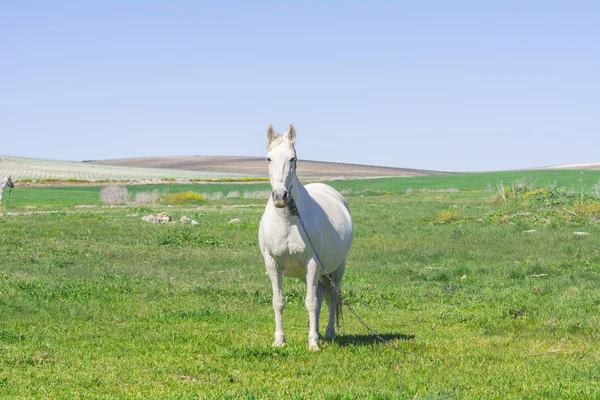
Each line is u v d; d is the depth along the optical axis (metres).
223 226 27.06
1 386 6.64
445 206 41.19
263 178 98.56
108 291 12.98
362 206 42.69
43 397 6.21
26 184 74.62
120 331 9.62
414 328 10.39
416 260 18.62
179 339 9.03
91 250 19.52
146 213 34.62
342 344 8.91
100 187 72.81
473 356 8.22
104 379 6.93
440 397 6.06
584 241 20.83
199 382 6.89
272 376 7.13
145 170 129.50
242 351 8.02
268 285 14.34
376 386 6.73
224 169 140.50
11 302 11.34
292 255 8.17
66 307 11.32
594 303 11.88
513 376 7.16
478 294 13.35
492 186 78.62
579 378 7.03
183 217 28.92
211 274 16.17
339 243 9.03
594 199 30.31
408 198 54.97
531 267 15.96
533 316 10.89
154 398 6.03
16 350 8.09
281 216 8.02
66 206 42.62
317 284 8.97
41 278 13.94
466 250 19.92
